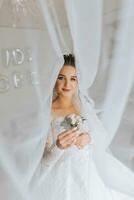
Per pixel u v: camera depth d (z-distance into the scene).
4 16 0.80
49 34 0.77
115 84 0.86
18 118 0.80
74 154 1.10
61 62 0.79
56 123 1.11
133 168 1.02
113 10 0.81
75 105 1.15
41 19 0.79
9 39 0.79
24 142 0.79
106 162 0.97
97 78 0.86
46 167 1.03
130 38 0.82
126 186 0.99
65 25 0.82
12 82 0.80
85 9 0.75
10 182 0.77
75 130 1.10
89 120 0.95
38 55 0.78
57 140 1.08
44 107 0.80
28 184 0.81
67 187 1.06
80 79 0.84
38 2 0.78
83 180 1.09
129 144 1.00
